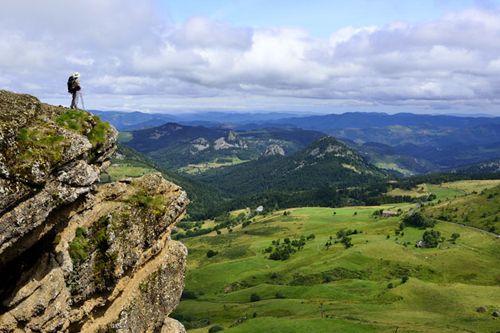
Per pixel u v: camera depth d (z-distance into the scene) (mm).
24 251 27844
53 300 28672
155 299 39250
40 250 29484
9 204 24812
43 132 27766
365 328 119188
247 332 124688
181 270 42562
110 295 33750
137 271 37438
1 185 24281
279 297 190500
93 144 34750
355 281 196750
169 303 41219
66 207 30516
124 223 35031
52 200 27656
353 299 171125
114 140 37562
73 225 32000
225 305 190750
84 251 31578
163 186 41500
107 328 33719
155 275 39156
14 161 25141
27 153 25875
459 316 136375
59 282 29078
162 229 39594
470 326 123188
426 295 162250
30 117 28172
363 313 144000
